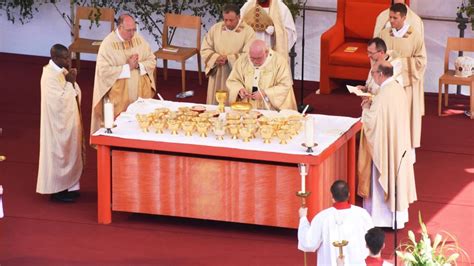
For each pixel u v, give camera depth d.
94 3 26.75
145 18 26.48
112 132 17.70
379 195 17.64
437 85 25.08
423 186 19.67
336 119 18.28
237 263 16.70
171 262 16.77
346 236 14.36
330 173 17.44
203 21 26.42
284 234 17.70
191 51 25.09
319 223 14.47
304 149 16.86
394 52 20.05
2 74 26.62
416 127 20.55
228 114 17.78
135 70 19.78
